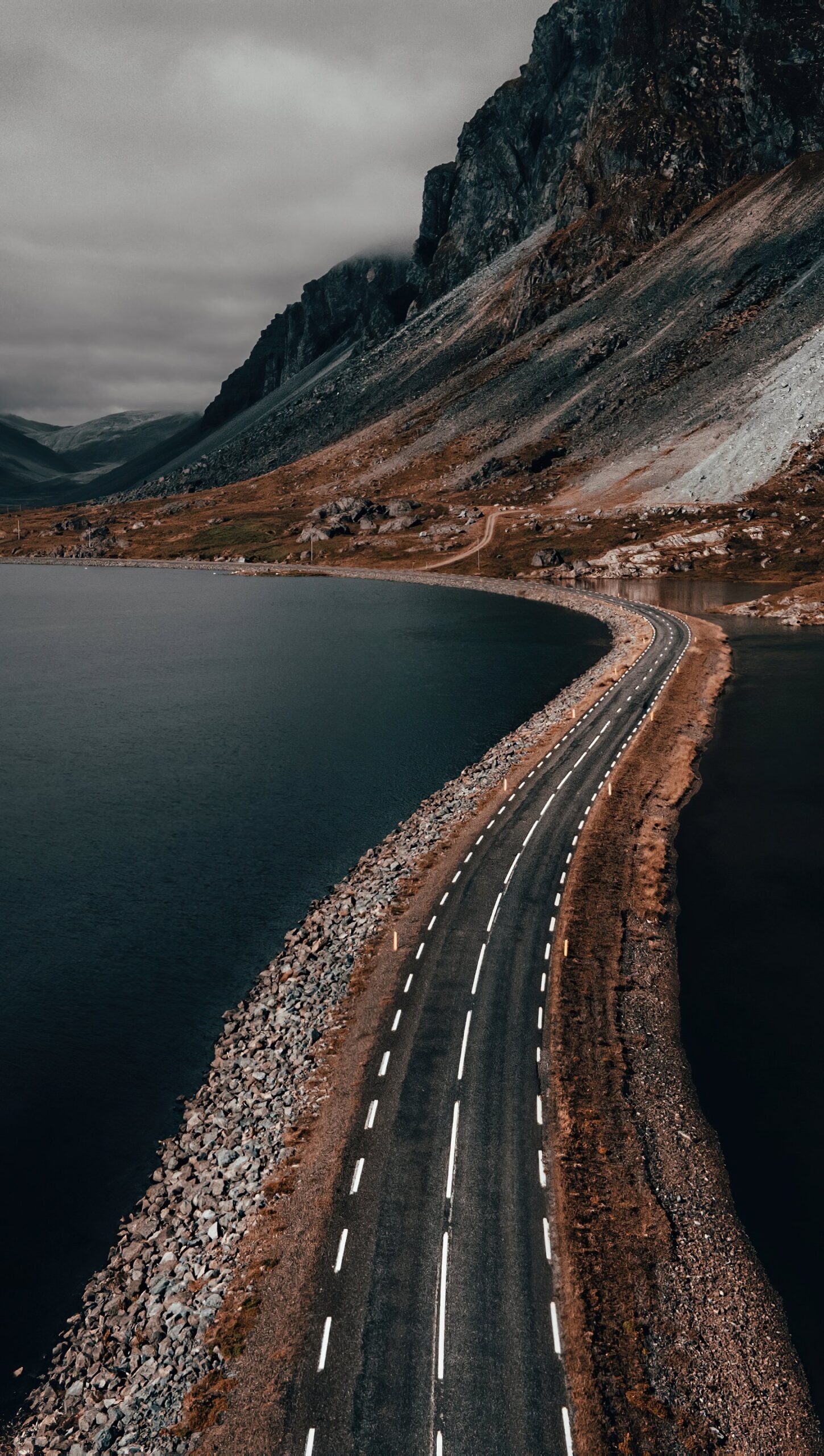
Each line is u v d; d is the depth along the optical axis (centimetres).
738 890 5294
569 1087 3500
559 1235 2823
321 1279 2689
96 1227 2998
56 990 4459
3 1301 2708
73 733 9512
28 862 6053
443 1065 3638
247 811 6969
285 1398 2345
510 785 6962
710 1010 4100
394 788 7388
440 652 13675
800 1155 3206
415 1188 3016
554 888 5188
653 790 6856
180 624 17988
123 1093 3688
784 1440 2255
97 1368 2481
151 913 5253
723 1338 2517
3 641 16388
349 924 4922
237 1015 4184
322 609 19225
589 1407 2306
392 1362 2434
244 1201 3020
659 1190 3030
